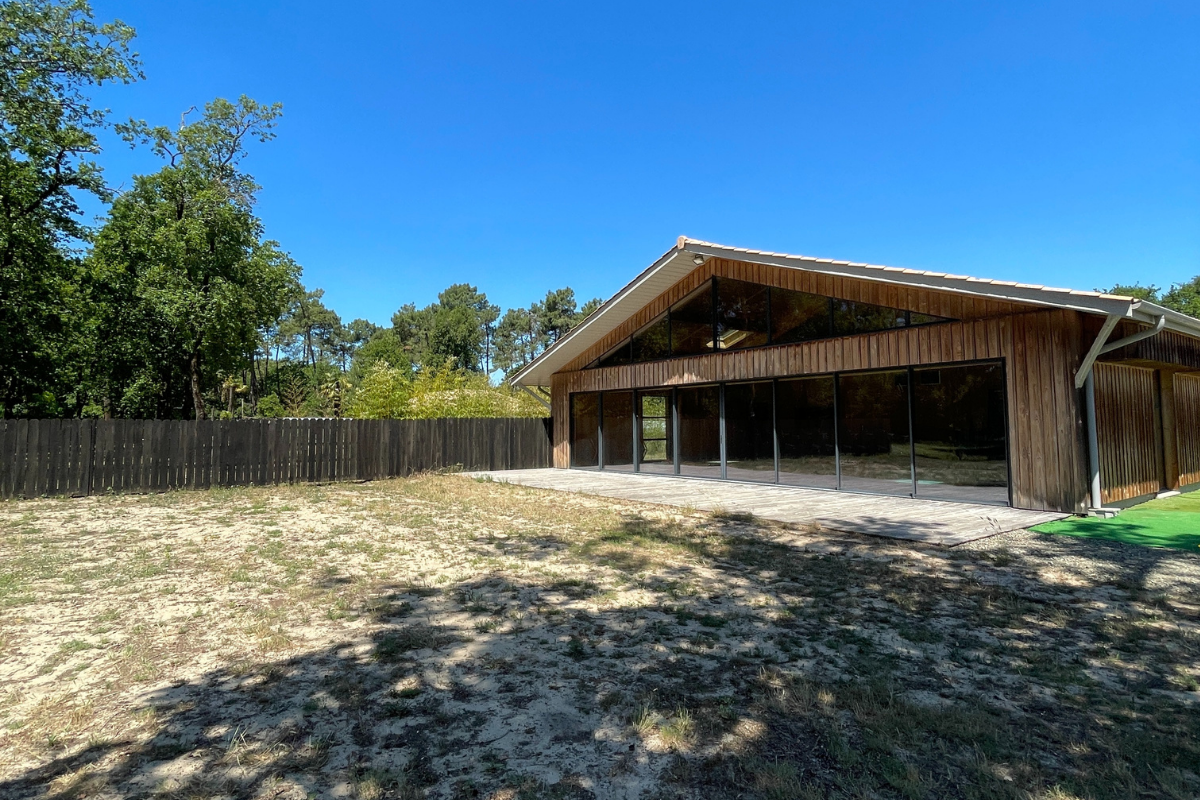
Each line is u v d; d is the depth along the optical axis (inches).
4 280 618.2
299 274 1018.7
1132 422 367.9
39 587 196.4
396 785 89.6
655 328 576.4
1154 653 138.5
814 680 125.6
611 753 99.0
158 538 278.5
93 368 796.6
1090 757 96.2
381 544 265.0
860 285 416.2
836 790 87.7
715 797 86.7
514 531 294.0
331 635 153.9
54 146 645.9
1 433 402.9
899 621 161.6
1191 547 243.4
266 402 1669.5
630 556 237.6
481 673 130.6
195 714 112.8
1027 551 237.9
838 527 289.4
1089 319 326.0
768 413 480.1
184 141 808.3
